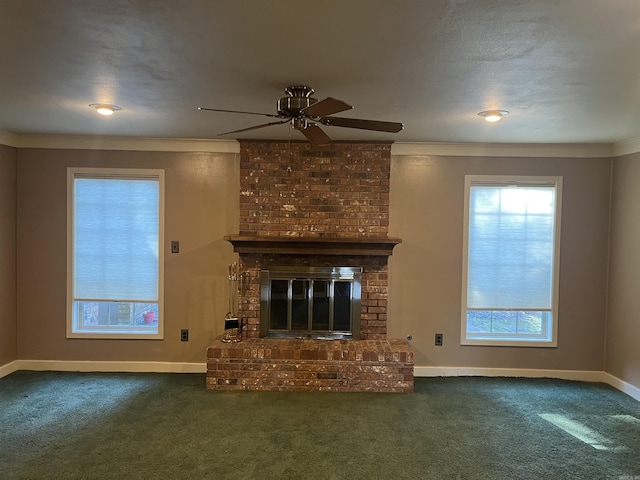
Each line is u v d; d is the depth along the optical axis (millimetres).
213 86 2664
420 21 1781
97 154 4430
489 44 1998
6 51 2145
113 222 4477
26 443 2961
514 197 4484
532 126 3598
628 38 1908
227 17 1766
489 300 4500
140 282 4492
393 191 4500
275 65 2297
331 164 4406
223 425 3262
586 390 4152
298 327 4445
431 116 3301
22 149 4406
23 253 4453
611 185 4395
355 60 2215
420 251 4504
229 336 4305
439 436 3143
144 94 2854
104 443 2969
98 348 4492
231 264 4434
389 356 4004
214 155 4469
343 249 4281
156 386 4082
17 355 4480
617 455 2906
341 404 3699
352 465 2730
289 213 4418
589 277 4461
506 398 3902
